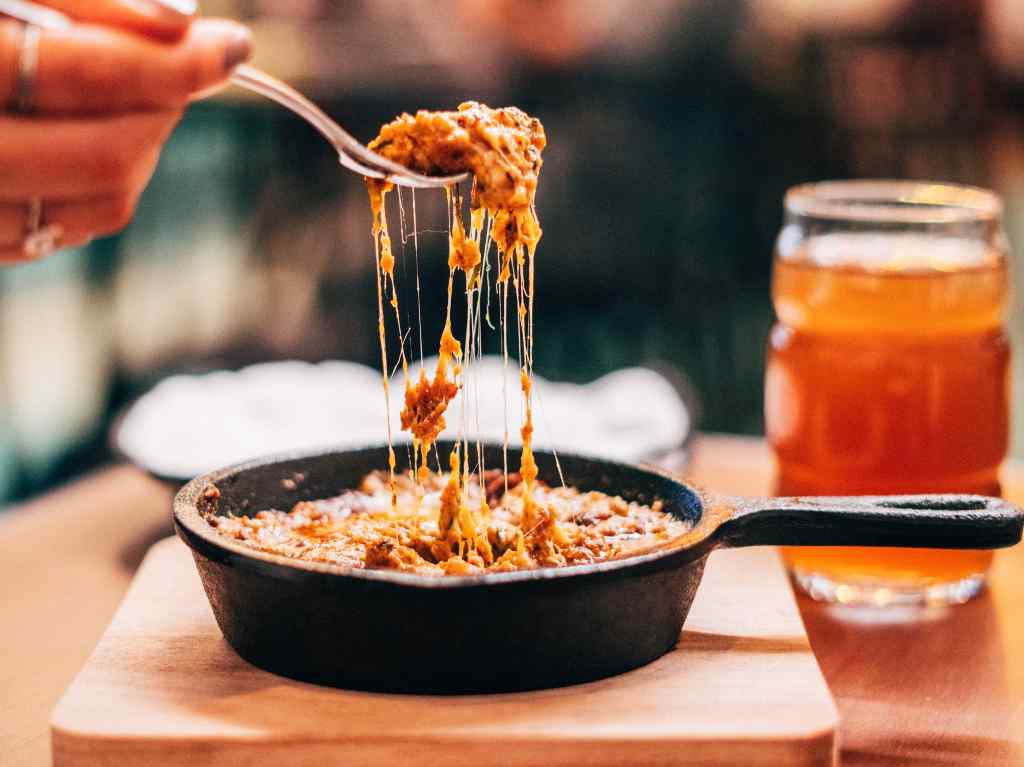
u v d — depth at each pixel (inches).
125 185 41.6
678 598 43.4
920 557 54.8
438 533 46.0
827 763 39.2
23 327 110.7
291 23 105.2
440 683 40.5
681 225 117.9
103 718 39.6
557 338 117.3
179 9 38.2
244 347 123.8
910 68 113.0
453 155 43.1
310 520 49.8
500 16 107.0
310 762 38.6
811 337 55.6
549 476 53.5
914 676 49.5
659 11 111.3
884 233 55.0
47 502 74.3
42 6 38.7
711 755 38.7
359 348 120.5
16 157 38.7
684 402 75.9
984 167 114.8
